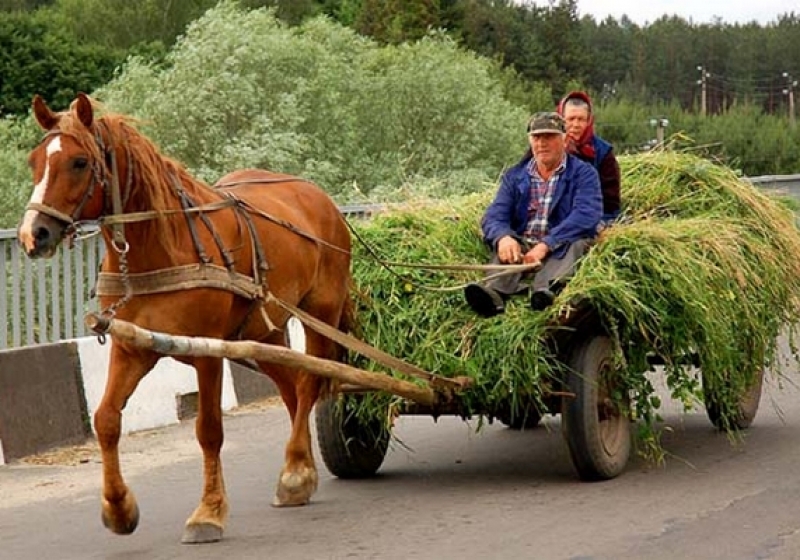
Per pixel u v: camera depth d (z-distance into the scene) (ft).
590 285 34.50
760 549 29.04
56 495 37.37
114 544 31.55
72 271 47.55
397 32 176.14
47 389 43.39
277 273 33.78
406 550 29.94
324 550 30.19
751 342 39.60
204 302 30.71
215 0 191.83
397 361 34.76
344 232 37.52
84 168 29.04
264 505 35.27
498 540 30.50
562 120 37.86
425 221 39.01
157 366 48.08
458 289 35.91
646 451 40.37
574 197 37.42
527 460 40.24
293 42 88.79
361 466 38.14
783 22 254.47
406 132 98.37
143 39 185.88
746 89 248.32
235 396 51.57
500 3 228.84
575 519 32.27
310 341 36.76
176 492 37.37
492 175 99.25
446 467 39.70
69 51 130.11
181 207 30.76
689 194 40.96
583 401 35.35
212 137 84.84
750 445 41.29
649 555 28.73
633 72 250.37
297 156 85.92
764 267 39.70
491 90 109.50
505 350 34.76
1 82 125.39
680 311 36.32
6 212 68.80
